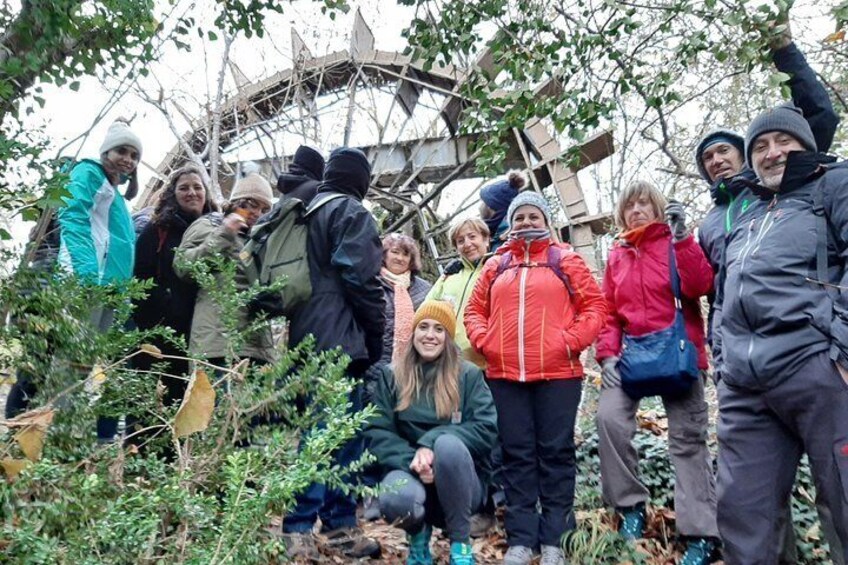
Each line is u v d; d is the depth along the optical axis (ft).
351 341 10.34
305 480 5.81
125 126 11.45
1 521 4.96
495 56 10.65
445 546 11.85
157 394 7.77
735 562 8.11
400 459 10.34
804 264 7.98
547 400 10.57
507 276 11.03
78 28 6.85
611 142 24.66
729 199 10.86
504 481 10.75
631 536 11.07
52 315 6.34
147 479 7.17
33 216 6.01
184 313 11.43
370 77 35.09
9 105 6.31
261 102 33.88
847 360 7.48
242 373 7.41
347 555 10.43
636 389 11.03
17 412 6.80
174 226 11.78
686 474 10.85
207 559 5.27
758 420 8.20
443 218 37.45
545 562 10.17
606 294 11.69
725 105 19.62
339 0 9.71
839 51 12.85
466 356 13.19
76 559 4.98
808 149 8.80
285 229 10.50
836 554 8.10
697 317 11.32
